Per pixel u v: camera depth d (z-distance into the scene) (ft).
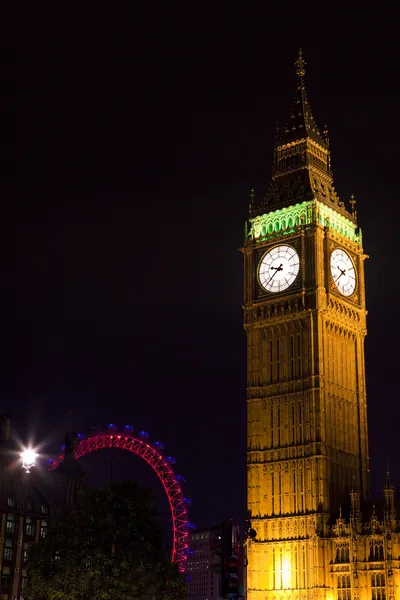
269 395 472.44
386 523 411.34
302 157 507.30
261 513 454.81
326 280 475.72
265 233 500.33
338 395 467.52
